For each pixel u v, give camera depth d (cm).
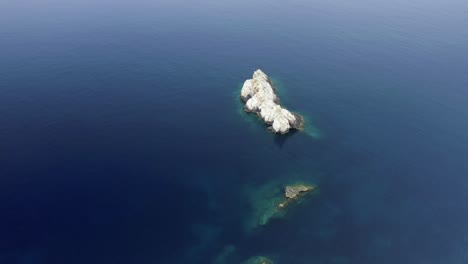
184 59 18325
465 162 11962
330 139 13012
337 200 10500
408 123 13938
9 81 15338
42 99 14275
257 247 9081
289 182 11044
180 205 10138
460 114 14475
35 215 9556
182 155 11969
